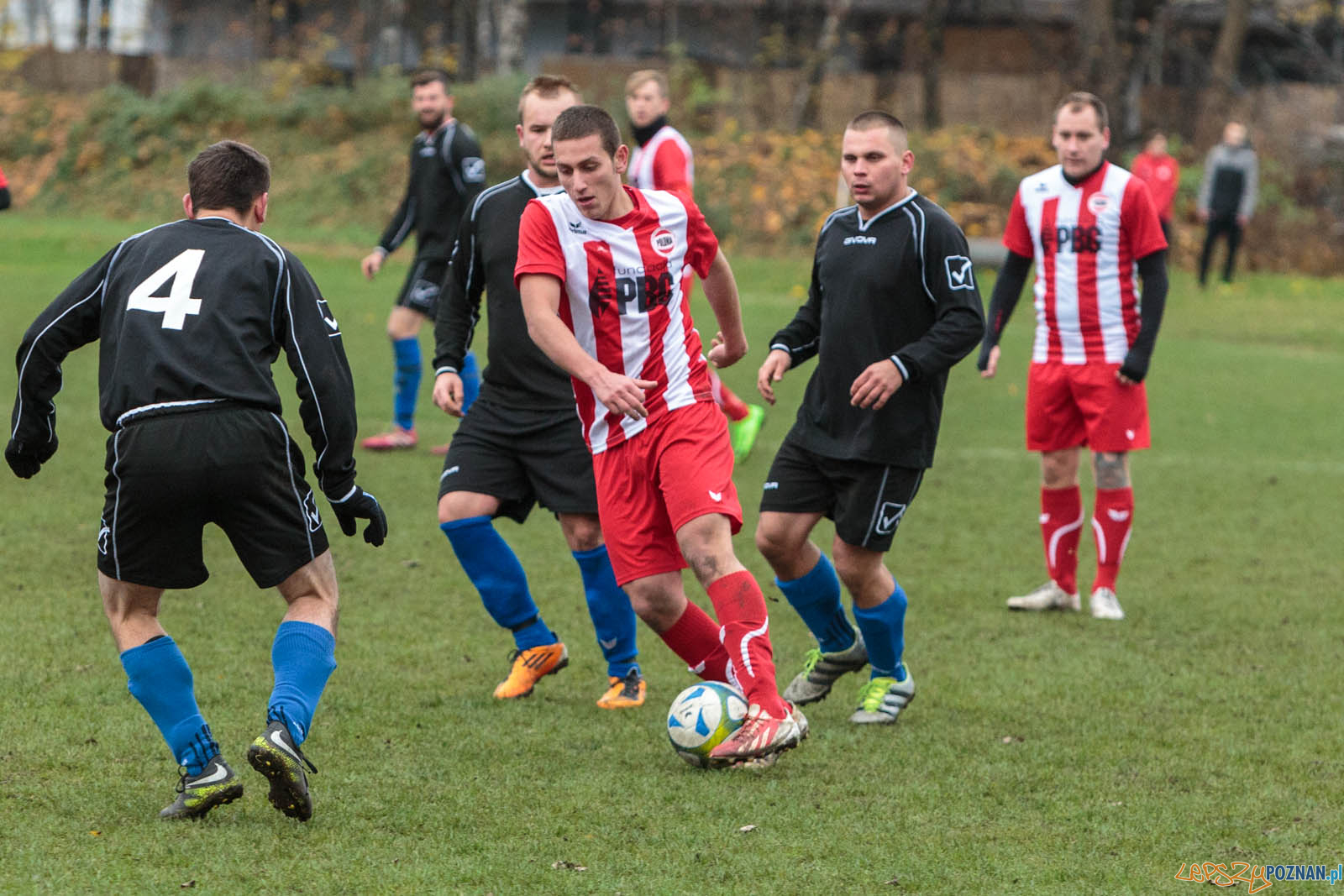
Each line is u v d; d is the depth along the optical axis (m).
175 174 104.31
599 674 19.19
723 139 98.25
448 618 21.47
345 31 136.75
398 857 12.30
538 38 137.00
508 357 17.88
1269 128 107.31
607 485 15.34
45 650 18.44
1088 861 12.74
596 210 14.45
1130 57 108.62
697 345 15.27
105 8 138.38
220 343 12.71
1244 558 27.22
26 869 11.72
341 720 16.55
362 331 52.72
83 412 37.25
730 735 14.88
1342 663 20.20
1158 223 22.64
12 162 108.38
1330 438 40.72
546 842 12.81
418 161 33.03
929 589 24.36
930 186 92.69
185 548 12.88
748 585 14.77
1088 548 28.86
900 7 126.50
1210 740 16.58
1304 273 92.19
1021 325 64.25
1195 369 52.94
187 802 12.95
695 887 11.86
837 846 12.95
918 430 16.62
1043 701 18.19
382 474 31.89
